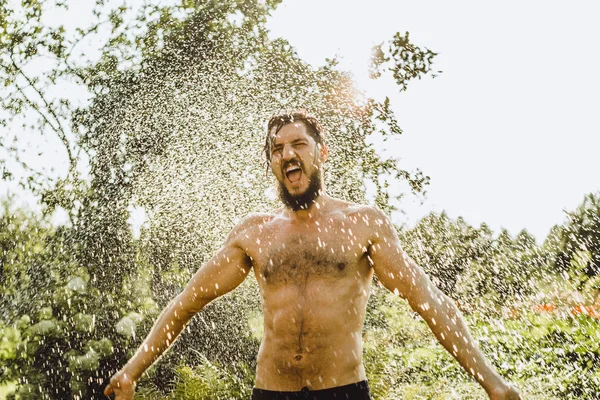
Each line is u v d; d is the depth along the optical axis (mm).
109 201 6262
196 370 5348
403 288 1604
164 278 6004
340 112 6586
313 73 6742
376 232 1675
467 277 7773
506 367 5395
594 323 6227
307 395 1586
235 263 1785
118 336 5645
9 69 7219
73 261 6090
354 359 1617
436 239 7773
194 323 5992
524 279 7805
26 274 6152
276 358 1634
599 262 6934
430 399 4625
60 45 7336
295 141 1709
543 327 6414
